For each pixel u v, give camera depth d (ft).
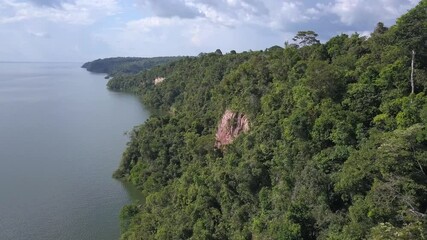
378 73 178.40
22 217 242.58
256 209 184.44
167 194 246.88
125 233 212.02
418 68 174.91
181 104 521.24
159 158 311.47
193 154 278.87
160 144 317.83
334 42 257.55
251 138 219.61
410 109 143.33
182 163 294.05
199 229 188.85
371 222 116.78
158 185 285.23
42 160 344.08
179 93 590.14
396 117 148.66
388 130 152.35
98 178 310.04
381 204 113.39
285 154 182.70
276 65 263.70
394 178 115.34
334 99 190.08
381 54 193.57
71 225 234.58
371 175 124.26
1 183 291.79
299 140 181.88
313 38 302.66
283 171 179.11
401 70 170.09
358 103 173.06
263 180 192.13
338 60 216.95
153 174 298.97
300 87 207.92
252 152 207.00
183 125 339.36
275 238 146.72
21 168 323.78
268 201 176.35
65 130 452.76
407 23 178.50
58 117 526.57
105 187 293.84
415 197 111.65
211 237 182.60
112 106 625.82
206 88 433.07
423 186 111.55
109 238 221.05
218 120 310.24
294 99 206.39
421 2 180.65
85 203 264.93
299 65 242.78
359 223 119.03
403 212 108.06
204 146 272.51
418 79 166.09
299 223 143.95
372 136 143.33
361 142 154.10
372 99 170.09
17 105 622.54
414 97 152.15
